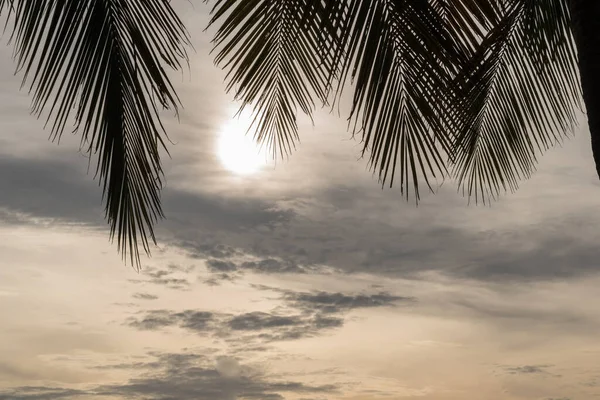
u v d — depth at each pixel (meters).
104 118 2.81
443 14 3.33
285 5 3.47
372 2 2.80
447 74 2.96
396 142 3.09
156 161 2.88
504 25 3.73
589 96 2.30
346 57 2.89
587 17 2.32
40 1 2.71
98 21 2.73
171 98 2.85
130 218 2.94
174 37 2.83
